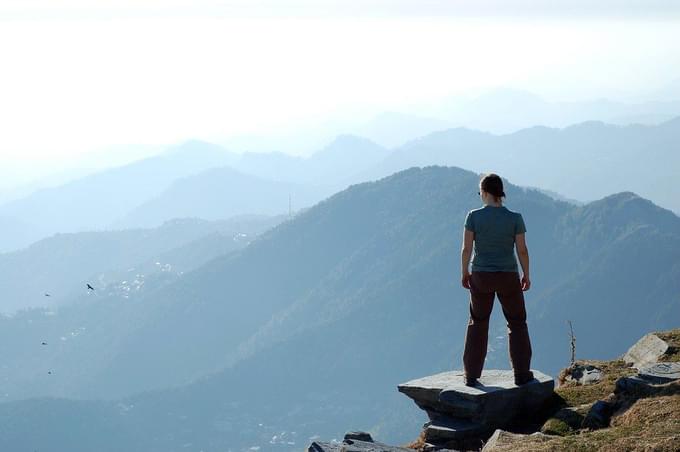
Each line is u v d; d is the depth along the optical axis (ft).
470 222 39.52
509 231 39.27
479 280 39.47
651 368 37.68
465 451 38.06
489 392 39.06
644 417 34.73
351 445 36.50
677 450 31.99
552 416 37.83
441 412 39.93
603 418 36.27
